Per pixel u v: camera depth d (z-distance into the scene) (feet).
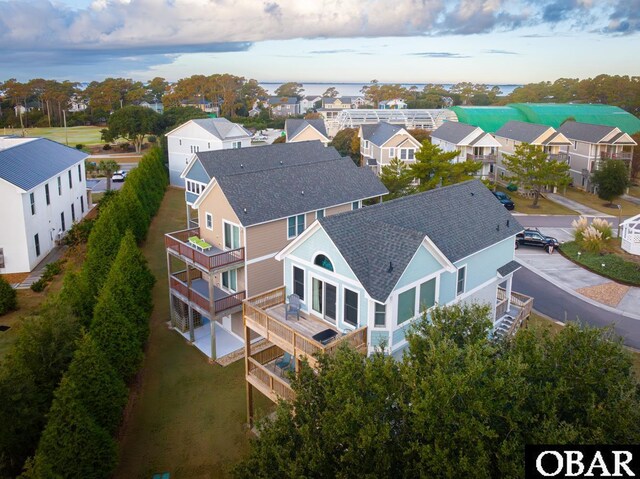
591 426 38.37
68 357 61.82
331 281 64.39
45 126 437.99
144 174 164.76
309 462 39.37
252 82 640.17
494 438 37.96
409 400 41.22
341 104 588.91
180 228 153.17
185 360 84.53
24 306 101.04
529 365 42.34
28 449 55.98
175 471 60.13
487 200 88.63
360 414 38.34
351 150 250.57
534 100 499.10
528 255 132.26
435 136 236.63
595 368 40.52
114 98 463.01
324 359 47.24
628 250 128.16
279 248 91.86
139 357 73.05
